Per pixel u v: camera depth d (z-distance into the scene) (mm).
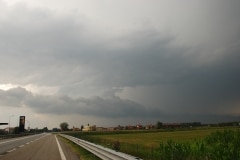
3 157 19656
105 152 16547
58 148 29047
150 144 38375
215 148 16375
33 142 42875
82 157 20016
